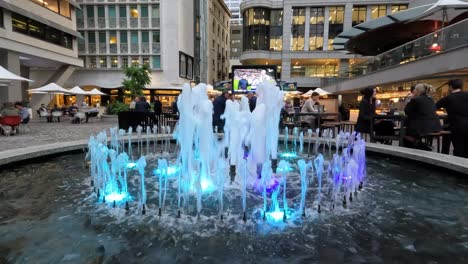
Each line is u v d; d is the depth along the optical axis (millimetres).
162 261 2092
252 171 3994
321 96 20938
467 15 14695
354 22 32656
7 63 15773
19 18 16484
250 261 2115
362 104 6688
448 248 2312
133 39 27719
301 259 2148
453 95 4871
